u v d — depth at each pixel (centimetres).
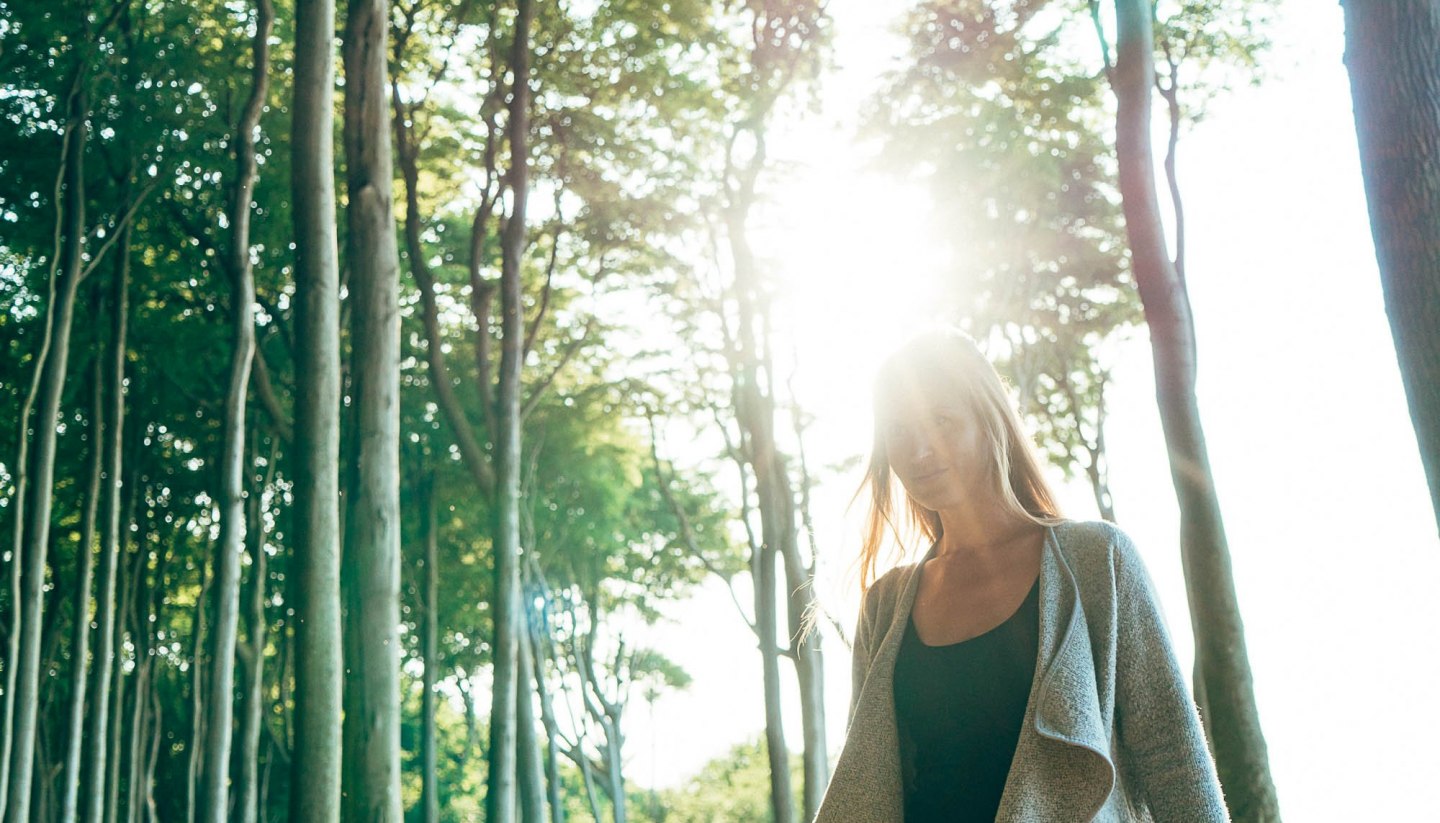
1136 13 1157
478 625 3653
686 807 6425
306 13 1162
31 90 2067
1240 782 1051
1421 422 748
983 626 209
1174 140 1767
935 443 216
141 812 2991
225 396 1989
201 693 2977
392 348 1130
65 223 2155
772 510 2314
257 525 2711
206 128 2147
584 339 2642
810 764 2178
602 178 2358
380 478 1102
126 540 2689
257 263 2364
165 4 2158
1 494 2573
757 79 2244
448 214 2728
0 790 1897
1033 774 193
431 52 2327
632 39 2227
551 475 2984
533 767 2386
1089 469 2514
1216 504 1104
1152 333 1134
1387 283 759
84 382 2512
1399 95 757
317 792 1046
